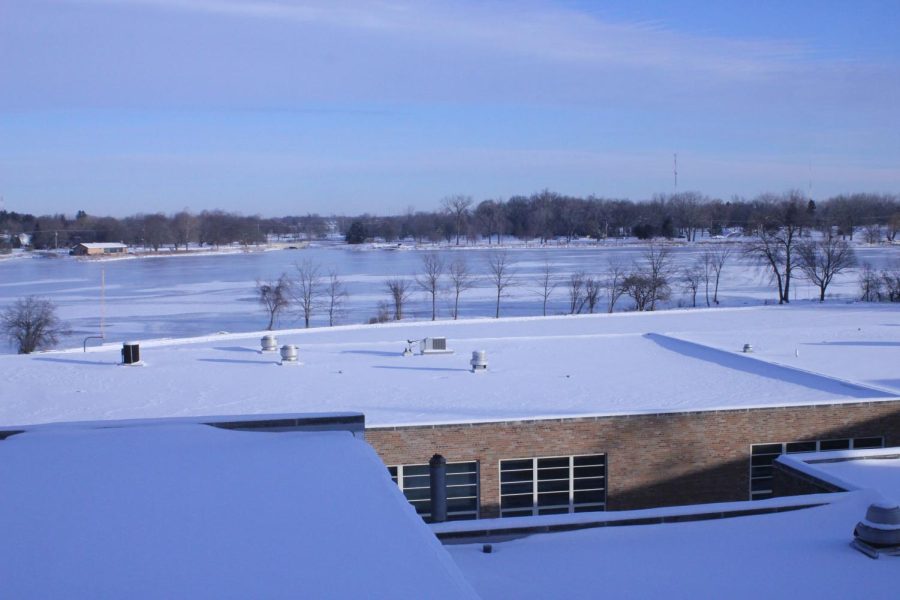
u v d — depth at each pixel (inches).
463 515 728.3
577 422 736.3
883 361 1007.6
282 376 937.5
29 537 273.9
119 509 299.7
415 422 717.3
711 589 382.3
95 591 232.7
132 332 2175.2
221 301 2832.2
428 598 227.9
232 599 227.3
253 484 329.1
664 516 479.8
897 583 382.3
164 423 423.2
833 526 462.3
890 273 2842.0
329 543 267.7
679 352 1082.7
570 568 414.9
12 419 746.8
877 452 627.2
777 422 761.0
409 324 1475.1
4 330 2130.9
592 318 1562.5
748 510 496.7
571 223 6781.5
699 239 5994.1
